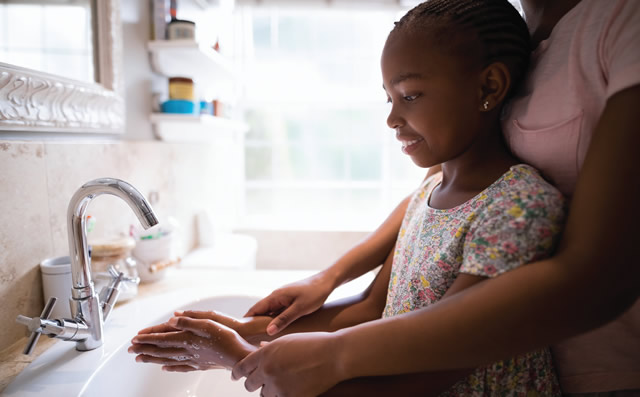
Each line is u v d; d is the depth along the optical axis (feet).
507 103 1.53
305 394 1.21
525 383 1.34
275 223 7.43
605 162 0.93
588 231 0.93
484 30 1.27
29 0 2.35
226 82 6.23
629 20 1.06
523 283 0.98
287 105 7.36
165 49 4.01
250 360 1.33
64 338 2.06
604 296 0.92
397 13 6.88
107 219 3.18
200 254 5.02
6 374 1.98
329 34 7.63
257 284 3.44
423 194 1.89
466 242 1.24
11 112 2.11
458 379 1.22
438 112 1.31
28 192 2.32
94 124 2.92
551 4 1.58
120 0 3.37
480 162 1.42
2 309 2.16
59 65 2.63
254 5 6.79
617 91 0.95
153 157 4.06
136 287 3.02
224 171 6.93
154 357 1.65
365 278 3.44
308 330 1.93
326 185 7.74
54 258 2.50
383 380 1.25
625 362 1.35
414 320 1.08
